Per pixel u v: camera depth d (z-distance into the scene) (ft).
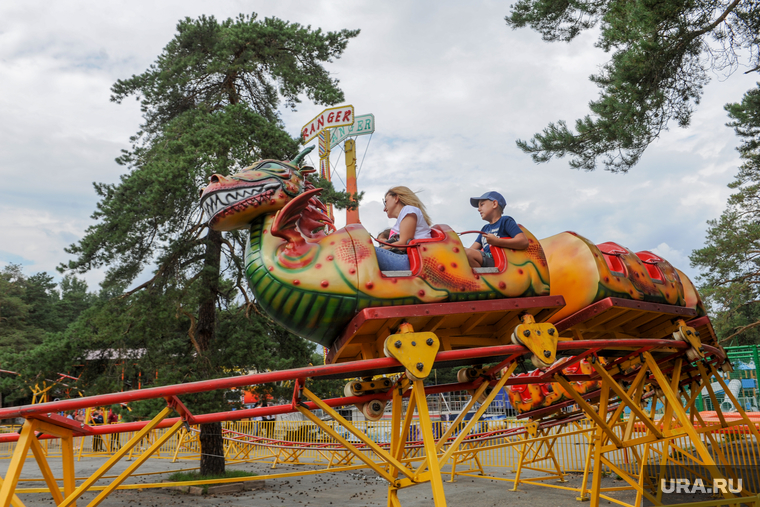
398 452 14.80
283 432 54.39
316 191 13.12
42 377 42.70
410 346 12.77
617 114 34.58
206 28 49.01
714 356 22.80
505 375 14.97
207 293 42.45
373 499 32.48
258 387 44.65
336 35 50.67
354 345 14.82
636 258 18.17
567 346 15.03
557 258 17.16
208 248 44.70
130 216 39.42
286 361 43.19
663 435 17.63
